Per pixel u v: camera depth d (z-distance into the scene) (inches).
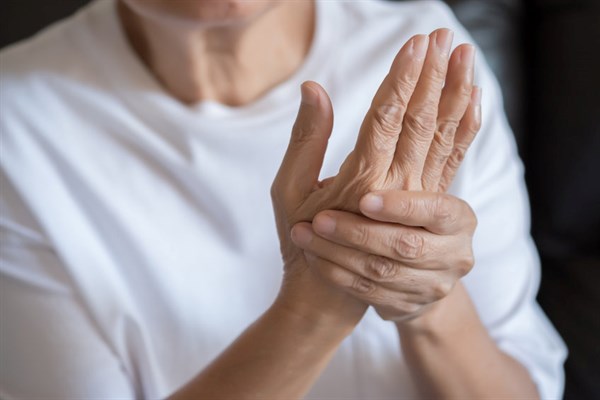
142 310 29.4
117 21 29.4
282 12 28.3
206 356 29.7
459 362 26.7
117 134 29.0
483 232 31.2
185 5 23.4
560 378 31.7
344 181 20.6
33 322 27.8
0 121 28.0
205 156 28.7
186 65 28.1
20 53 29.8
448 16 33.6
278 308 23.2
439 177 22.0
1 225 27.9
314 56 30.0
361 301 22.6
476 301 31.2
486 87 32.6
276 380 23.2
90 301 28.0
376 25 31.4
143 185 29.1
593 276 43.4
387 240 20.4
